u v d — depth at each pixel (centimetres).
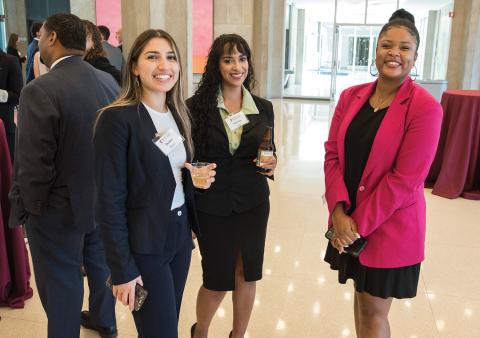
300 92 1606
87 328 269
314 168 641
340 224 188
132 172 164
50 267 219
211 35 1396
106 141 158
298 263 356
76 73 216
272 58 1469
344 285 325
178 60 175
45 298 224
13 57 456
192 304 298
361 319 201
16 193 213
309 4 1655
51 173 205
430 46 1475
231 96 217
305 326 277
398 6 1460
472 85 1177
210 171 183
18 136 206
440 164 557
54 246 218
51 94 203
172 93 180
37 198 206
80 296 227
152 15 593
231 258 218
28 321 278
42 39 219
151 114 171
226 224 215
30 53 556
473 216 470
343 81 1591
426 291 319
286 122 1030
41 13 1438
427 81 965
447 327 278
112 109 161
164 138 167
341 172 197
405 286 190
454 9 1202
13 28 1440
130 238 166
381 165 182
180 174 181
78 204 214
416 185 178
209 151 211
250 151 214
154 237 167
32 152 201
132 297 164
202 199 213
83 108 211
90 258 247
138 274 166
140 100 169
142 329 176
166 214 169
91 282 252
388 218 184
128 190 166
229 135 212
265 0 1376
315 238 403
